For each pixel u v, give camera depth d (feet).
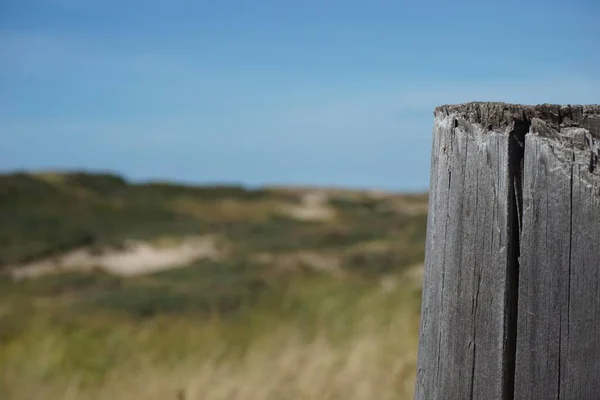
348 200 80.12
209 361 17.84
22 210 59.88
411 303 25.43
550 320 3.94
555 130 4.03
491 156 4.13
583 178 3.86
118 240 52.90
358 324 22.48
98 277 38.68
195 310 27.35
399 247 45.27
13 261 45.37
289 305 26.96
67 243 50.96
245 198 78.69
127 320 25.76
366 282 32.22
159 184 79.82
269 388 15.72
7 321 24.48
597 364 3.82
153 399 15.53
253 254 46.52
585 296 3.85
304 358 17.92
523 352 4.03
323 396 15.19
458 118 4.30
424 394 4.62
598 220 3.82
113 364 19.02
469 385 4.22
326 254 43.86
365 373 16.40
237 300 28.66
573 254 3.88
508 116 4.13
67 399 16.06
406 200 82.33
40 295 33.60
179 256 48.39
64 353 20.02
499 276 4.09
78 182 74.69
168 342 21.62
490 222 4.12
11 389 16.52
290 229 59.21
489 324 4.14
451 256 4.32
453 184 4.31
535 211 3.99
